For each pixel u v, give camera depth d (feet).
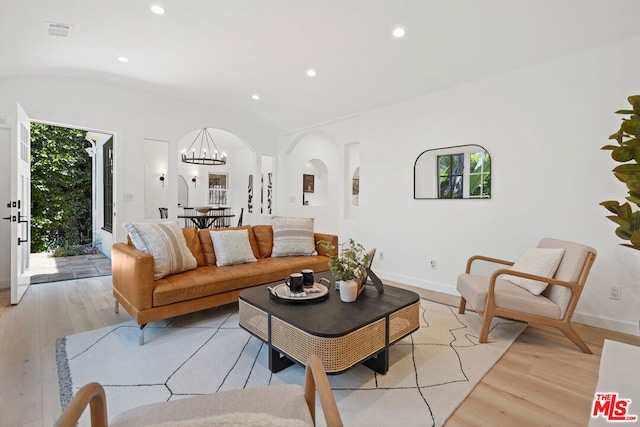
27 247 12.19
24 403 5.62
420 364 7.09
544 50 9.53
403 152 13.80
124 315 9.78
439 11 8.09
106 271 15.87
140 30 9.27
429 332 8.79
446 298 11.84
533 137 10.39
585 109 9.44
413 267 13.57
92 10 8.30
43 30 9.15
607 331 8.96
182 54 10.82
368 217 15.16
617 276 8.98
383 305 7.09
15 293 10.57
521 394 6.05
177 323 9.23
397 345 8.00
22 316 9.63
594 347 7.97
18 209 10.64
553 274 8.38
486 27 8.66
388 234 14.39
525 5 7.72
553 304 7.88
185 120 16.12
